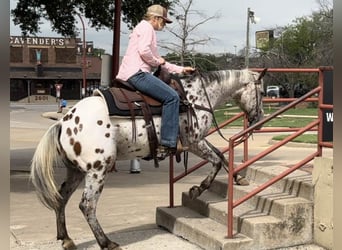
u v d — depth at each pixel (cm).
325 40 4775
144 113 583
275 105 3209
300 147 1808
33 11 1312
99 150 562
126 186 1073
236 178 704
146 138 587
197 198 703
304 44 5688
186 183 1112
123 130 577
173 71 627
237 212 627
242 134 572
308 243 608
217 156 641
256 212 629
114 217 784
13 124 3050
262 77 688
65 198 606
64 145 568
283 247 591
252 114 682
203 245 600
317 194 605
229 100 677
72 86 8350
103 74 1166
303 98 627
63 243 604
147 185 1088
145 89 587
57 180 1095
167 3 1312
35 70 8088
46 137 565
